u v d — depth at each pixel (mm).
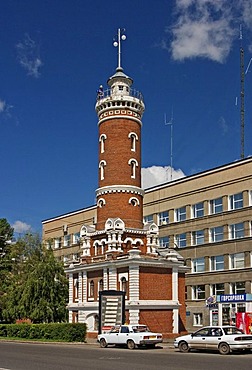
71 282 58594
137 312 48781
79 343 44875
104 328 45906
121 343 38469
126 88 59031
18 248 67812
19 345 42938
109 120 57656
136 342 37344
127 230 54406
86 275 56000
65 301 61219
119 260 51469
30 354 32188
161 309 50812
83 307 55000
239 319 44406
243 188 62125
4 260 71062
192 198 70188
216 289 64125
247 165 61969
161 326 50375
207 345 33000
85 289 55562
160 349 37406
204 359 27875
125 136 57062
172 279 52594
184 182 72125
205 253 66375
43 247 66438
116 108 57500
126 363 25469
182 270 54625
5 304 64875
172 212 73438
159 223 75562
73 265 58312
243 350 32938
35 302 60156
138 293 49500
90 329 53938
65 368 23141
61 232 99500
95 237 56781
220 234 64875
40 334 49344
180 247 70625
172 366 23719
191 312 66812
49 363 25797
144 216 78562
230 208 63969
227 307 55188
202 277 66188
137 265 49906
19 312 60438
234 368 22719
